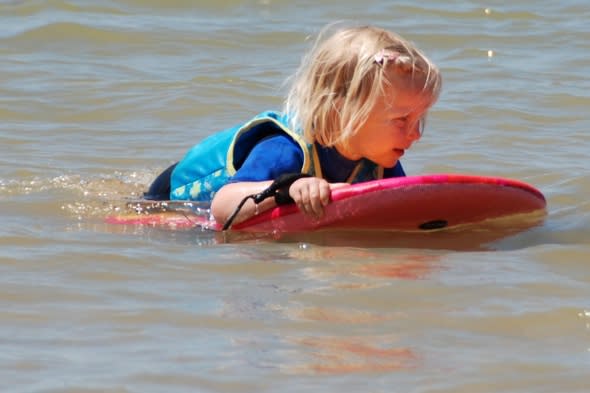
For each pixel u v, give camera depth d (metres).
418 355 10.72
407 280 12.79
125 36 30.41
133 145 20.84
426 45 30.50
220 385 10.03
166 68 27.44
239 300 12.07
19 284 12.44
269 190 14.51
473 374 10.33
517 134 21.50
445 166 19.16
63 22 31.00
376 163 15.20
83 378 10.12
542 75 26.91
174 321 11.47
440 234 15.02
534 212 15.77
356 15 33.38
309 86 14.80
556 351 10.88
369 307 11.93
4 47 29.22
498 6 34.09
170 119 22.98
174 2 34.00
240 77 26.48
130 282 12.63
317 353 10.73
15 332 11.13
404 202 14.47
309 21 32.78
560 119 22.83
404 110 14.45
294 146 14.98
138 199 16.55
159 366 10.38
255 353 10.70
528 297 12.29
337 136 14.73
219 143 15.99
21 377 10.14
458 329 11.39
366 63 14.34
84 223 15.27
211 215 15.17
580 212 16.30
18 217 15.50
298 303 11.99
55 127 21.95
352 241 14.52
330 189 14.53
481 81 26.25
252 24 32.25
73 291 12.27
